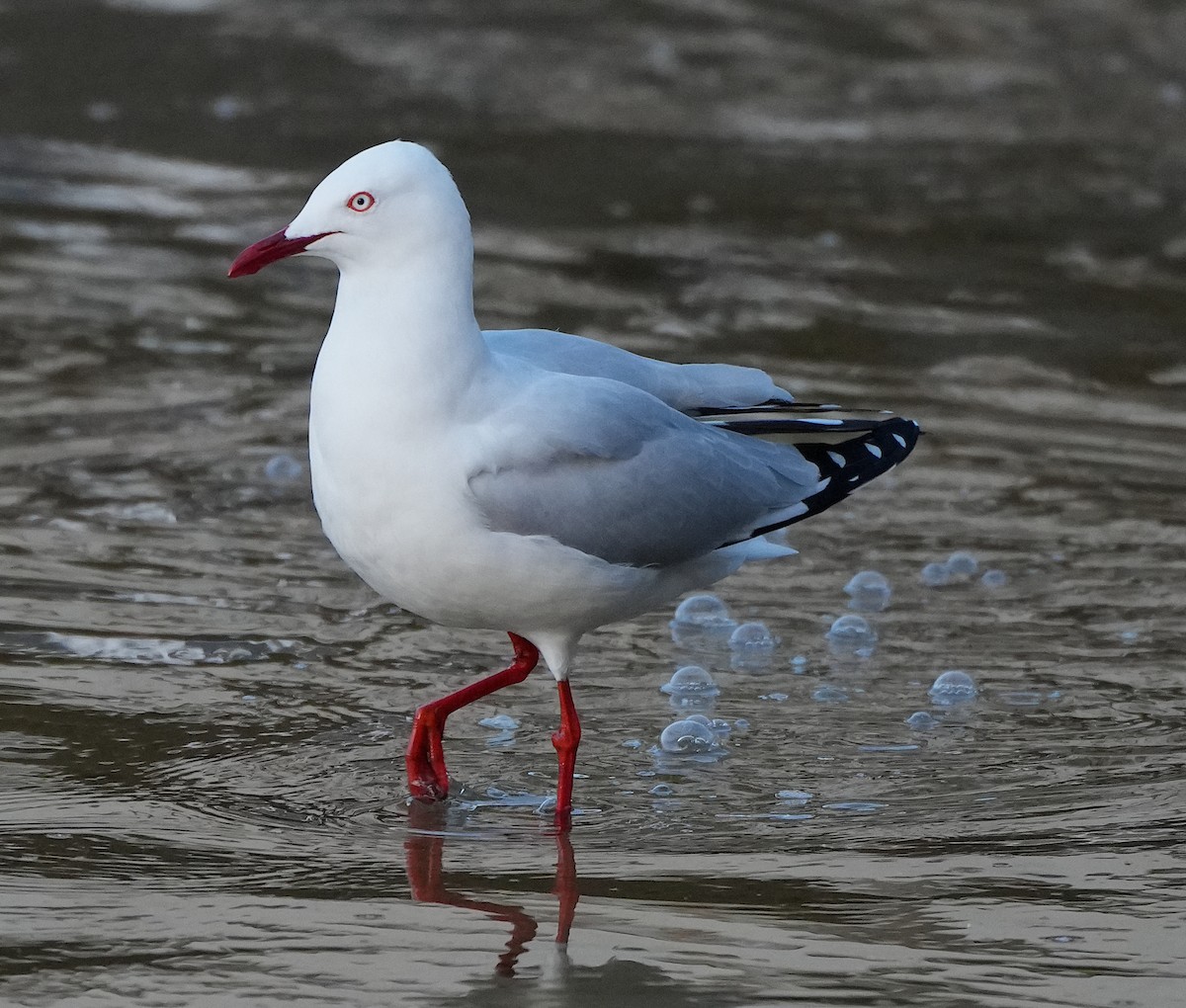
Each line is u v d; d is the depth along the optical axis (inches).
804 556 488.4
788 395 391.2
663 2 1054.4
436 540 335.3
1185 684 415.5
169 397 573.0
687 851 336.2
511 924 303.7
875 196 794.2
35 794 349.7
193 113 849.5
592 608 354.3
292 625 436.1
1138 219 776.3
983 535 502.3
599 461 345.4
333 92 887.7
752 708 402.9
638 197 779.4
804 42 1001.5
